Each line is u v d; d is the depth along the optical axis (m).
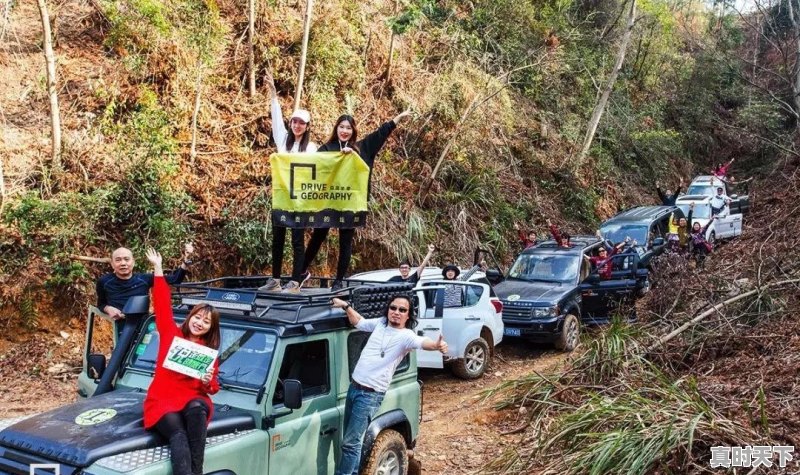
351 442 5.10
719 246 19.44
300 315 5.12
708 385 7.67
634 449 5.95
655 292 11.08
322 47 14.66
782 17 26.20
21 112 11.16
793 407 6.83
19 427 4.27
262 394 4.60
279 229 6.18
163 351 4.31
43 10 10.30
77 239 9.89
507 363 11.39
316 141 13.84
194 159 11.96
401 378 5.98
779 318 9.13
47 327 9.47
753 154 30.75
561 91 24.08
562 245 13.94
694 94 31.95
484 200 16.72
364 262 13.32
